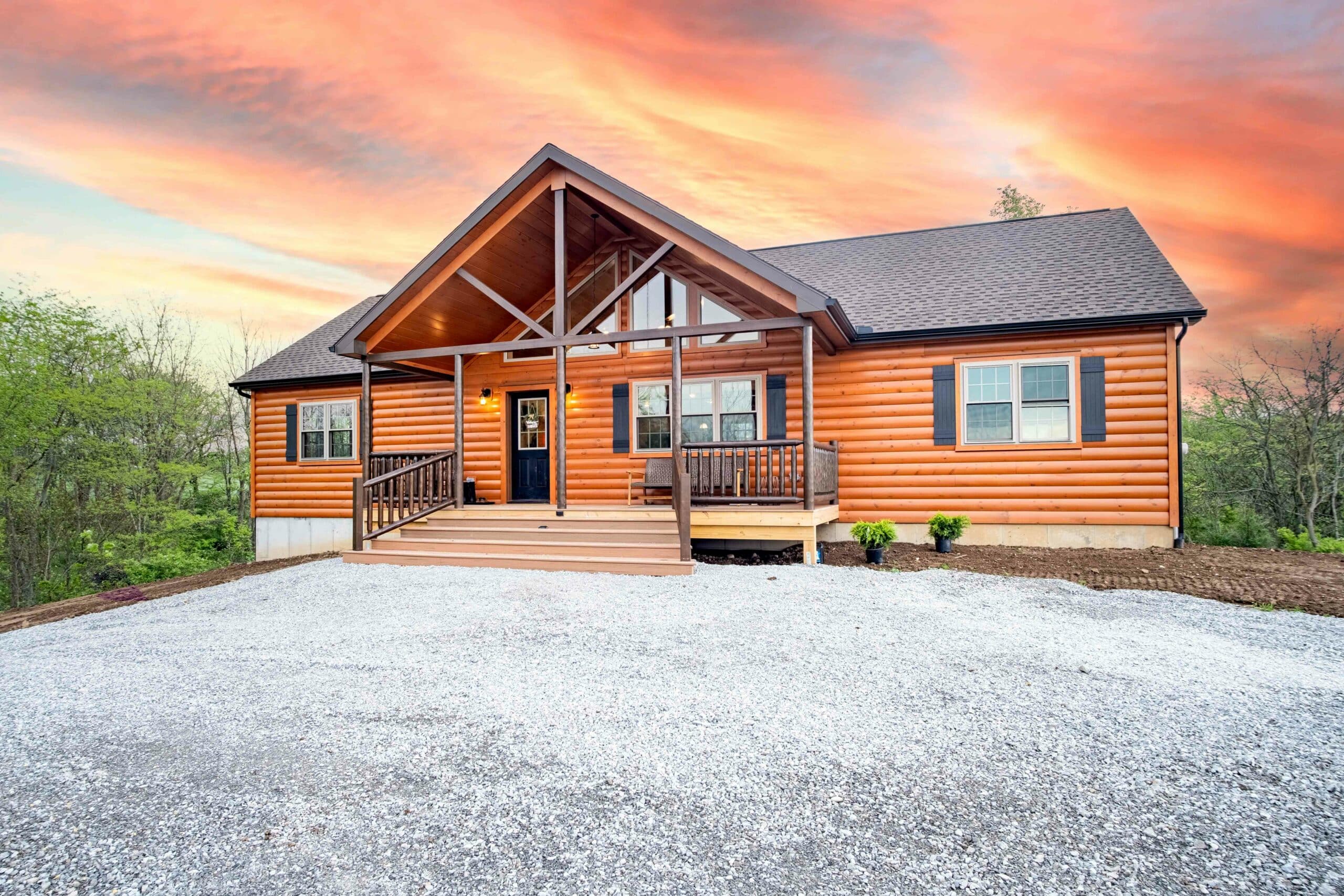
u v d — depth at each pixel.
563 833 2.34
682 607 5.86
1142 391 8.91
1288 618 5.49
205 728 3.40
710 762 2.88
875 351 9.94
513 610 5.86
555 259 9.11
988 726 3.25
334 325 15.50
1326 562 7.85
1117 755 2.93
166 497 18.97
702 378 10.64
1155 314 8.62
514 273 10.30
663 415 10.88
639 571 7.54
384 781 2.77
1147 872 2.08
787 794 2.59
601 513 8.71
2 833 2.42
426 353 9.41
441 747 3.08
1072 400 9.17
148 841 2.34
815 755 2.94
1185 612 5.73
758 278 8.01
